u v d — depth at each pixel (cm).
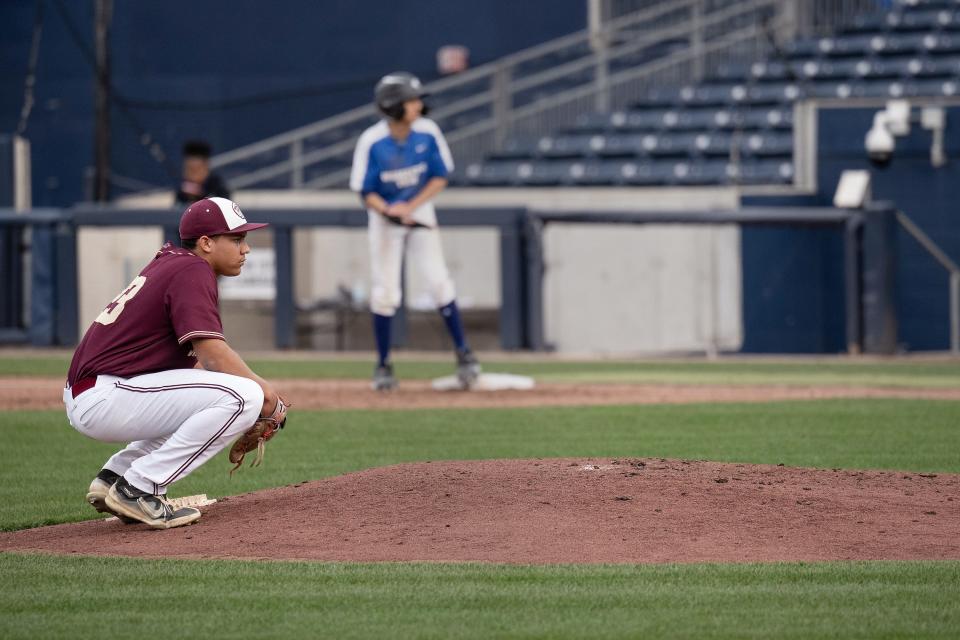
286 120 7181
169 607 1207
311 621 1157
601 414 2862
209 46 7294
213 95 7231
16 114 7162
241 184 6050
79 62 7056
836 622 1148
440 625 1143
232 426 1528
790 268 4900
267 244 4791
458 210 4594
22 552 1464
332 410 2939
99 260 4781
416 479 1716
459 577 1307
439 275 3206
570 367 4122
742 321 4762
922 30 6147
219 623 1154
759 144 5612
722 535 1482
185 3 7300
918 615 1168
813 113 5150
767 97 5903
